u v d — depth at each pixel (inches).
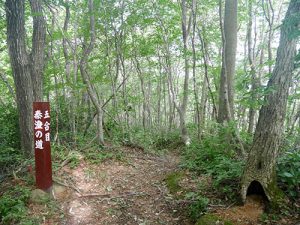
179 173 256.1
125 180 261.3
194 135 456.4
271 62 237.1
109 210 204.7
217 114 338.6
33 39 270.7
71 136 355.3
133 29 461.4
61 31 328.8
